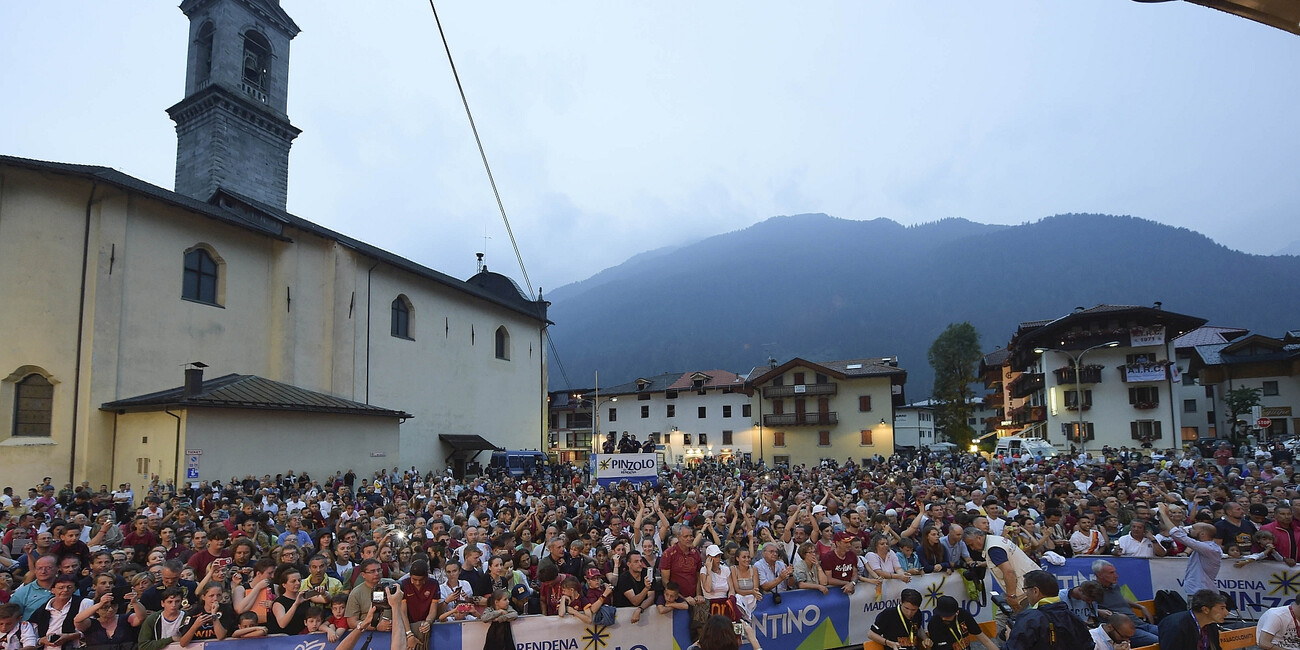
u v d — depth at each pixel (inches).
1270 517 459.2
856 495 691.4
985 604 384.5
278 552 332.2
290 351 1261.1
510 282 2203.5
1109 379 2065.7
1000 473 961.5
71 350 948.0
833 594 365.7
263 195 1636.3
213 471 934.4
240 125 1593.3
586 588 343.3
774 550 364.2
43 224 941.8
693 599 332.2
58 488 913.5
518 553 405.4
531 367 2046.0
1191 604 277.1
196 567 376.2
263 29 1672.0
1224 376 2096.5
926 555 398.6
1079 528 448.5
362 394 1370.6
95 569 314.2
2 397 895.7
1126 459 1349.7
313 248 1337.4
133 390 1006.4
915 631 290.8
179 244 1096.2
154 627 284.2
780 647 350.0
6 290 908.0
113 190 993.5
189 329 1099.3
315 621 294.4
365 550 344.8
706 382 2723.9
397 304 1517.0
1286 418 1996.8
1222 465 1083.9
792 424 2529.5
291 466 1056.2
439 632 303.7
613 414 2881.4
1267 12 124.9
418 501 682.2
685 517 542.9
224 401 950.4
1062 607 247.6
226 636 288.7
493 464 1638.8
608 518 554.9
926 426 3575.3
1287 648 259.0
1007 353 3029.0
